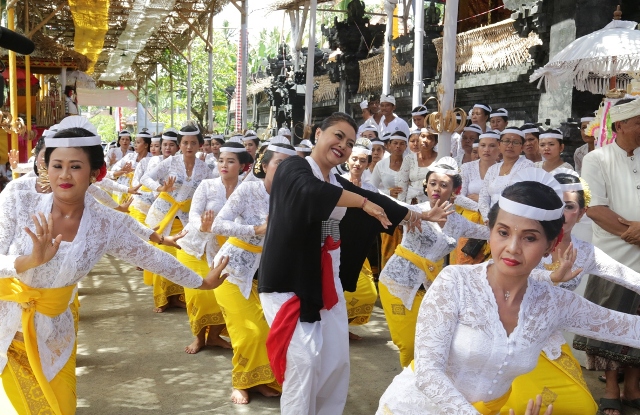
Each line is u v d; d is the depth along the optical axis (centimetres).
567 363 358
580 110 919
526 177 250
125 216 351
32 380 327
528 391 350
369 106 1109
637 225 460
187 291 586
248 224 493
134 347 606
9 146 1413
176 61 3080
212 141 1215
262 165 502
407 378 270
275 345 370
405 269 488
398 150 802
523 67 1005
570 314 261
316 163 388
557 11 929
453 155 874
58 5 1711
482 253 623
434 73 1303
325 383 381
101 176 339
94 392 497
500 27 1073
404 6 1414
